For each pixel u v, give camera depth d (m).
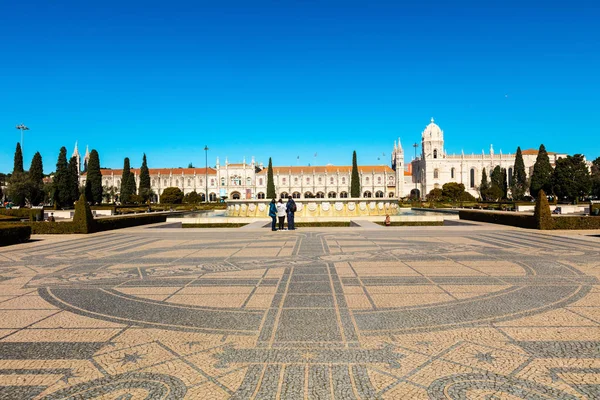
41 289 10.37
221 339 6.66
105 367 5.66
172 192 99.00
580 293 9.34
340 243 19.38
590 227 26.23
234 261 14.38
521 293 9.36
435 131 140.50
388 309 8.20
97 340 6.68
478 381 5.12
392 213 37.81
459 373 5.35
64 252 17.80
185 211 61.75
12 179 78.06
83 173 142.38
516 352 5.99
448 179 139.88
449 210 52.00
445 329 6.99
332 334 6.81
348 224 30.84
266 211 37.00
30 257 16.33
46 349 6.32
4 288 10.52
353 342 6.45
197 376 5.36
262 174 143.38
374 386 5.04
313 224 30.80
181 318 7.79
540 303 8.52
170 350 6.23
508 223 30.91
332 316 7.78
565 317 7.58
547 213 26.34
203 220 33.44
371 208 36.62
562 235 22.94
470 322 7.34
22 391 5.01
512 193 108.31
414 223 31.50
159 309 8.42
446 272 11.94
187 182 143.38
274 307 8.45
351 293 9.54
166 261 14.66
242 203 37.88
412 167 159.50
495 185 103.19
